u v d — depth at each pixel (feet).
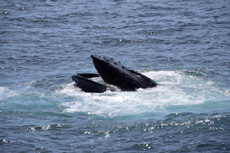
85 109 243.40
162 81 294.05
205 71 332.19
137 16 586.45
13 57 378.73
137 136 207.10
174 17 577.43
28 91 279.90
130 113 235.40
